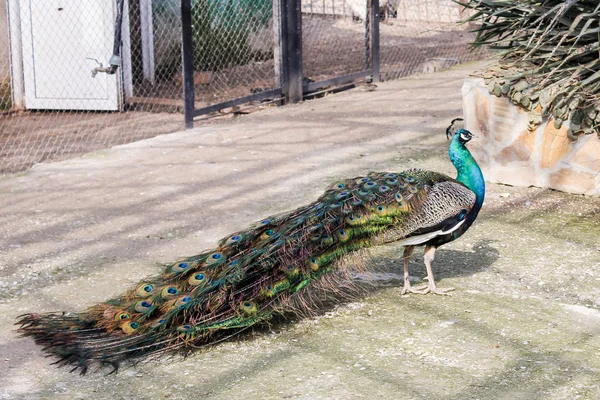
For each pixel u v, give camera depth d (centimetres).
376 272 577
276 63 959
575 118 658
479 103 699
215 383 481
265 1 1153
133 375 489
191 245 615
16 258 605
